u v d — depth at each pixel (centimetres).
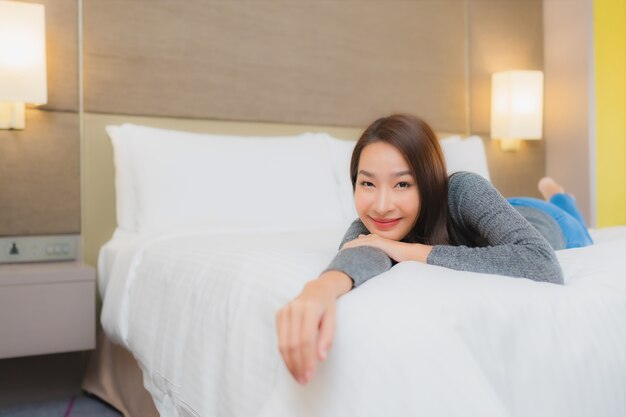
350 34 313
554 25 374
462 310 90
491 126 359
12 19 223
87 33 251
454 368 83
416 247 115
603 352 98
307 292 91
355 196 123
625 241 151
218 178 243
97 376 235
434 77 340
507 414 82
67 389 245
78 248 251
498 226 116
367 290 98
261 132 291
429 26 338
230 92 282
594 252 138
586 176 358
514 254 110
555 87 375
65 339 213
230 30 281
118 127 252
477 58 355
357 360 88
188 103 272
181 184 236
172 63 269
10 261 237
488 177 307
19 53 224
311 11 302
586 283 113
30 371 238
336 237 192
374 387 85
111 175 256
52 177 244
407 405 82
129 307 189
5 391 234
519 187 372
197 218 234
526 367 92
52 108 244
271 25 291
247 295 121
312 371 81
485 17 357
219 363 124
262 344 111
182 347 143
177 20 269
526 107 346
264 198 248
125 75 259
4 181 236
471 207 120
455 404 81
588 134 356
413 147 117
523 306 96
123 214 244
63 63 246
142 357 167
